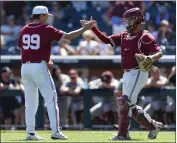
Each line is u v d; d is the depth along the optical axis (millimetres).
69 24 57719
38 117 40781
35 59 25969
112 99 41500
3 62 44938
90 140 25859
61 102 41719
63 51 47938
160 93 41156
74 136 30016
